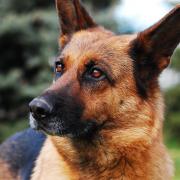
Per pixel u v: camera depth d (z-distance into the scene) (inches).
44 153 37.1
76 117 34.9
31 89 110.8
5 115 115.1
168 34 36.9
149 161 35.4
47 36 115.4
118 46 36.8
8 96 113.1
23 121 113.0
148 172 35.4
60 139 35.9
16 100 113.1
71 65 36.2
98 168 35.8
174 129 132.8
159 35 36.8
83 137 35.7
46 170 36.0
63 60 36.9
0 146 46.5
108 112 35.4
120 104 35.5
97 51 36.1
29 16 116.1
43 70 114.4
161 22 36.4
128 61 36.4
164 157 36.7
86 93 35.4
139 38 36.9
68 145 35.8
